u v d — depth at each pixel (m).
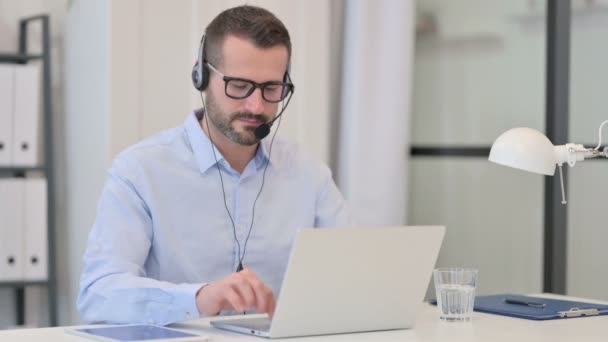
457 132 4.11
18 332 1.75
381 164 3.80
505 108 3.91
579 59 3.92
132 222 2.23
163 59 3.37
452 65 4.12
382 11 3.82
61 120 3.72
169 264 2.33
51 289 3.51
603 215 3.91
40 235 3.47
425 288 1.86
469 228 4.05
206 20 3.45
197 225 2.37
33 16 3.61
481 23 4.00
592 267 3.93
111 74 3.24
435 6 4.17
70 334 1.73
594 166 3.88
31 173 3.71
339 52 3.96
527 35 3.82
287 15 3.66
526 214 3.83
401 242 1.78
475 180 4.02
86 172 3.46
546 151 1.97
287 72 2.26
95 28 3.36
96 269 2.11
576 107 3.93
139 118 3.31
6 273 3.41
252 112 2.17
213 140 2.39
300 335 1.73
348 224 2.59
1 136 3.41
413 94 4.23
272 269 2.46
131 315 1.90
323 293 1.71
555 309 2.13
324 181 2.59
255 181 2.46
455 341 1.69
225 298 1.78
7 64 3.48
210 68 2.22
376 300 1.79
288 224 2.49
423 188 4.20
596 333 1.81
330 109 3.95
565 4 3.59
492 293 3.97
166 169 2.35
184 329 1.82
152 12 3.34
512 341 1.70
